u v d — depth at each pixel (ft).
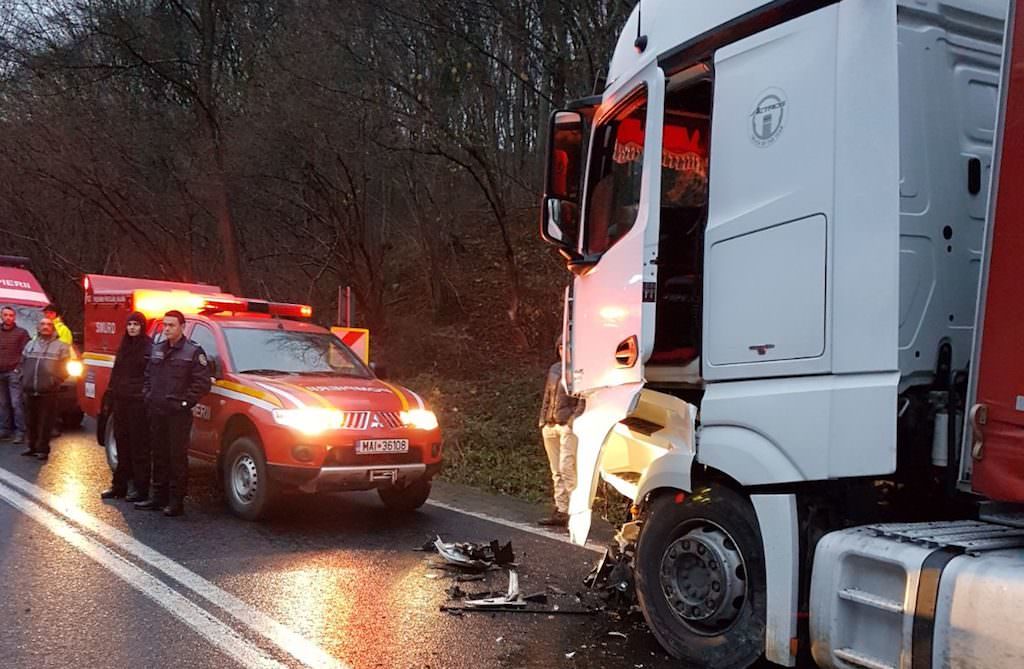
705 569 15.14
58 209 77.77
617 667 15.47
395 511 28.86
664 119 16.33
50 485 30.66
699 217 16.19
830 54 13.69
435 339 60.13
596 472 16.53
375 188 61.16
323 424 25.49
